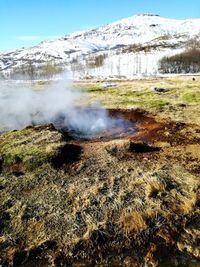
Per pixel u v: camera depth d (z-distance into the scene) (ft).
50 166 42.75
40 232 31.19
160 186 36.01
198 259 27.81
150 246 29.48
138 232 30.53
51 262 28.45
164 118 69.56
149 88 120.98
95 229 30.55
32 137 53.42
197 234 30.32
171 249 29.01
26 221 32.65
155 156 46.39
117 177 39.22
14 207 34.83
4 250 29.55
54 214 33.32
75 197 35.81
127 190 36.22
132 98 100.17
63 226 31.68
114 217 32.27
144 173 39.65
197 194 35.12
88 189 36.96
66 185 38.55
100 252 29.12
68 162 44.37
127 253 28.94
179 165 42.80
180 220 31.86
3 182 40.09
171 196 34.78
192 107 78.13
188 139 53.52
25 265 28.35
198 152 47.55
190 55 472.03
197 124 61.98
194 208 33.17
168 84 135.23
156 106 82.33
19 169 43.39
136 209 32.91
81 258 28.71
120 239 30.17
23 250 29.37
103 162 44.09
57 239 30.32
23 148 47.14
